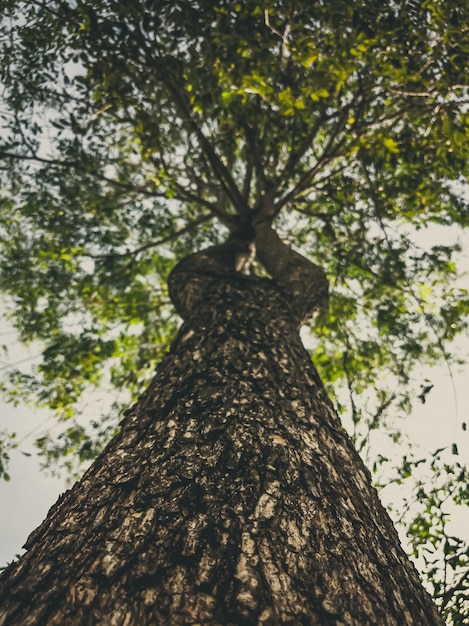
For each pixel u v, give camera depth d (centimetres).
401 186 485
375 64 361
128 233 620
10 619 128
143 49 354
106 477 180
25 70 430
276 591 134
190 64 345
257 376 240
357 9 321
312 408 238
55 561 146
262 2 326
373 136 451
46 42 408
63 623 122
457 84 358
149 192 535
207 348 262
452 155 411
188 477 170
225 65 339
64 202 551
